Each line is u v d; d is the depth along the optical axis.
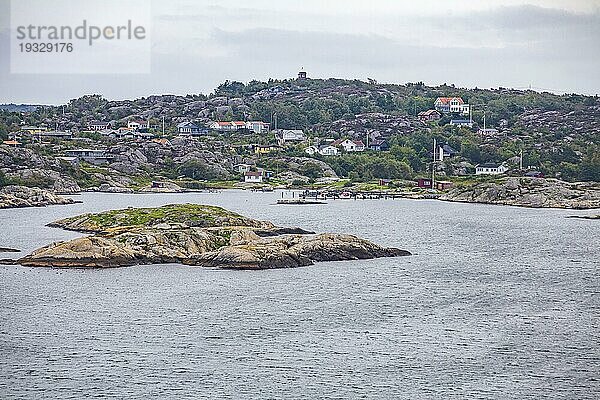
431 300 56.38
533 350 44.28
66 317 50.78
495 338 46.56
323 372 40.81
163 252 69.56
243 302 54.94
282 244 72.44
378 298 56.75
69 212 123.81
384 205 148.50
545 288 61.22
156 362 42.09
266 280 62.41
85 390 38.41
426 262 73.56
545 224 113.62
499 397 37.62
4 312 51.94
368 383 39.31
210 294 57.25
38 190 140.88
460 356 43.22
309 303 54.84
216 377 40.06
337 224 110.62
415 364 41.97
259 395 37.84
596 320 50.78
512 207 146.88
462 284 62.44
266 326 48.81
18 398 37.47
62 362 42.09
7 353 43.41
